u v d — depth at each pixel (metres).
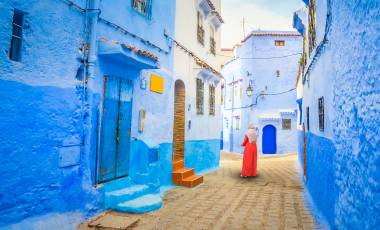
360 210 3.23
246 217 5.81
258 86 23.50
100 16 5.77
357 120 3.40
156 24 8.16
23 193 4.09
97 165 5.70
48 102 4.54
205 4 12.10
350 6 3.69
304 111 10.48
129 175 6.80
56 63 4.71
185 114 10.59
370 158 2.92
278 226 5.27
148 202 6.11
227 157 21.39
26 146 4.15
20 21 4.21
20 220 4.04
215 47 14.45
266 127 23.61
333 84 4.78
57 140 4.69
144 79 7.52
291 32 23.30
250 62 23.77
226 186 9.16
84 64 5.37
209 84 13.30
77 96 5.16
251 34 23.56
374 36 2.83
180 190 8.35
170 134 9.13
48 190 4.49
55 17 4.72
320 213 5.93
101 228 4.90
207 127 12.98
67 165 4.86
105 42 5.69
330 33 5.05
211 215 5.92
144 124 7.49
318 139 6.47
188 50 10.69
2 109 3.82
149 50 7.76
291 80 23.33
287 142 23.28
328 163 5.14
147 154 7.03
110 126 6.14
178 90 10.53
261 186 9.23
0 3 3.82
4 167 3.84
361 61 3.26
